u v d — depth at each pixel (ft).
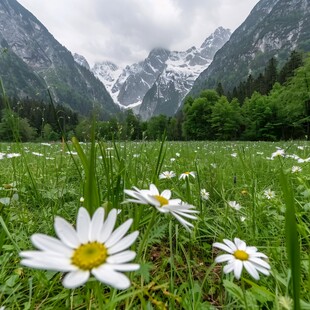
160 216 9.25
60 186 13.21
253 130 275.80
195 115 315.37
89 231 3.37
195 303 5.28
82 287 5.98
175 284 6.42
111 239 3.30
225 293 6.04
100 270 2.89
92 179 5.06
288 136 253.03
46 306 5.64
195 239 8.29
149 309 4.99
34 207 10.85
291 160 24.12
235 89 486.38
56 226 3.30
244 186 13.60
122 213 7.17
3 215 9.22
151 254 7.99
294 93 177.17
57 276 6.12
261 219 10.16
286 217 3.53
